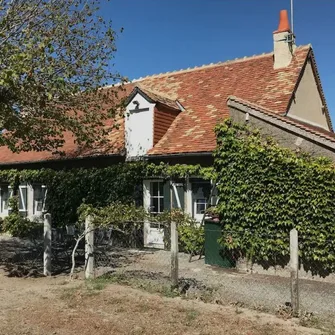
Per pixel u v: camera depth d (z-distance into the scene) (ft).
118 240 47.14
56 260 38.83
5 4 35.29
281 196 33.01
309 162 32.32
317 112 57.72
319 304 24.62
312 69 55.11
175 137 47.65
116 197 49.37
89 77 40.01
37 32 35.09
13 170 66.03
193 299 25.18
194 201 44.91
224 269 35.50
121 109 45.27
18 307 23.59
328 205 31.12
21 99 34.24
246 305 23.86
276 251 33.09
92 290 27.14
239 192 35.12
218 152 36.63
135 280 29.89
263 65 55.62
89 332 19.56
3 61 30.94
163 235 45.39
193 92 56.90
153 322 20.86
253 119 36.09
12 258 40.19
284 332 19.35
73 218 54.60
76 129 41.11
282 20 53.47
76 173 55.16
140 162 47.80
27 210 64.28
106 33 40.73
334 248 30.78
